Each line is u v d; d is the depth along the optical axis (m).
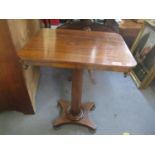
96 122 1.28
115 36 1.05
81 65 0.72
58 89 1.62
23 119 1.27
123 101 1.51
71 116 1.23
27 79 1.15
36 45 0.85
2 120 1.25
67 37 0.98
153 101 1.53
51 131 1.19
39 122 1.25
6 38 0.81
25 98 1.17
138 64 1.83
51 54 0.75
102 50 0.83
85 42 0.92
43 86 1.64
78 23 1.71
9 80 1.03
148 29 1.79
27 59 0.72
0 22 0.76
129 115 1.36
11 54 0.89
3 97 1.14
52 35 1.00
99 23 1.88
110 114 1.36
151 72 1.55
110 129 1.23
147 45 1.76
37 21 1.50
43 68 1.95
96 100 1.50
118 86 1.71
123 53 0.81
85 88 1.64
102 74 1.89
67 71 1.92
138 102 1.51
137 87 1.70
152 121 1.32
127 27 2.03
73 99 1.12
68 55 0.75
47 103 1.43
